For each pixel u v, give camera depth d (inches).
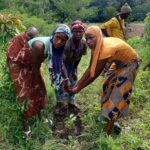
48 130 106.0
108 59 94.0
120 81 97.2
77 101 128.7
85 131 107.8
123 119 118.2
